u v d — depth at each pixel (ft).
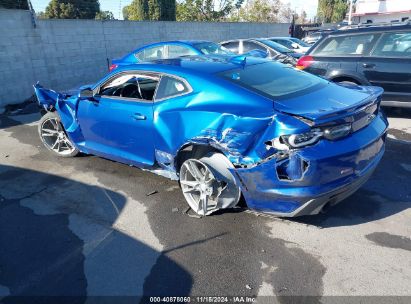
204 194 12.03
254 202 11.01
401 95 20.61
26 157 18.83
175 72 12.63
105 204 13.66
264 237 11.15
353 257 10.07
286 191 10.09
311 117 9.61
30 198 14.42
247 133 10.35
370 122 11.34
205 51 28.86
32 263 10.58
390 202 12.74
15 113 28.12
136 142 13.93
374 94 11.76
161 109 12.64
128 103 13.91
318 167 9.70
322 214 12.17
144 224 12.20
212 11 93.91
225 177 11.30
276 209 10.68
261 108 10.45
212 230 11.64
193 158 12.11
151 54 30.50
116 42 39.78
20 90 30.50
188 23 49.39
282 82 12.21
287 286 9.18
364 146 10.48
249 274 9.66
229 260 10.23
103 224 12.34
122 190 14.66
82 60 36.24
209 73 12.11
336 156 9.84
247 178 10.69
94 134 15.79
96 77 38.24
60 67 34.04
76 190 14.87
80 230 12.06
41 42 31.91
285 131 9.77
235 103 10.92
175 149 12.34
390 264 9.74
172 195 14.06
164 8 74.18
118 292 9.31
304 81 12.70
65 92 17.84
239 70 12.55
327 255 10.20
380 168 15.43
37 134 22.70
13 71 29.73
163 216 12.62
